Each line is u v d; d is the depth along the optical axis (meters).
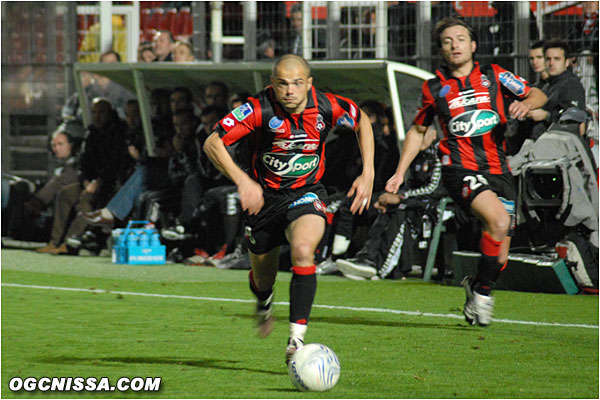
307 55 53.81
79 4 60.31
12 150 58.44
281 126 18.06
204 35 58.41
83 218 51.41
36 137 58.31
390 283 37.94
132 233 47.56
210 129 48.72
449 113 24.20
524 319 26.58
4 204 56.22
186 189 47.97
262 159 18.45
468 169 24.12
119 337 22.81
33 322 25.53
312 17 54.03
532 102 23.92
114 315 27.09
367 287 36.16
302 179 18.44
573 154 34.94
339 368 16.14
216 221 47.09
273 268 19.33
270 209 18.47
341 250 41.62
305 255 17.42
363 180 18.69
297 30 54.84
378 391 16.33
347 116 18.39
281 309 29.17
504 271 35.00
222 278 40.00
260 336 20.05
